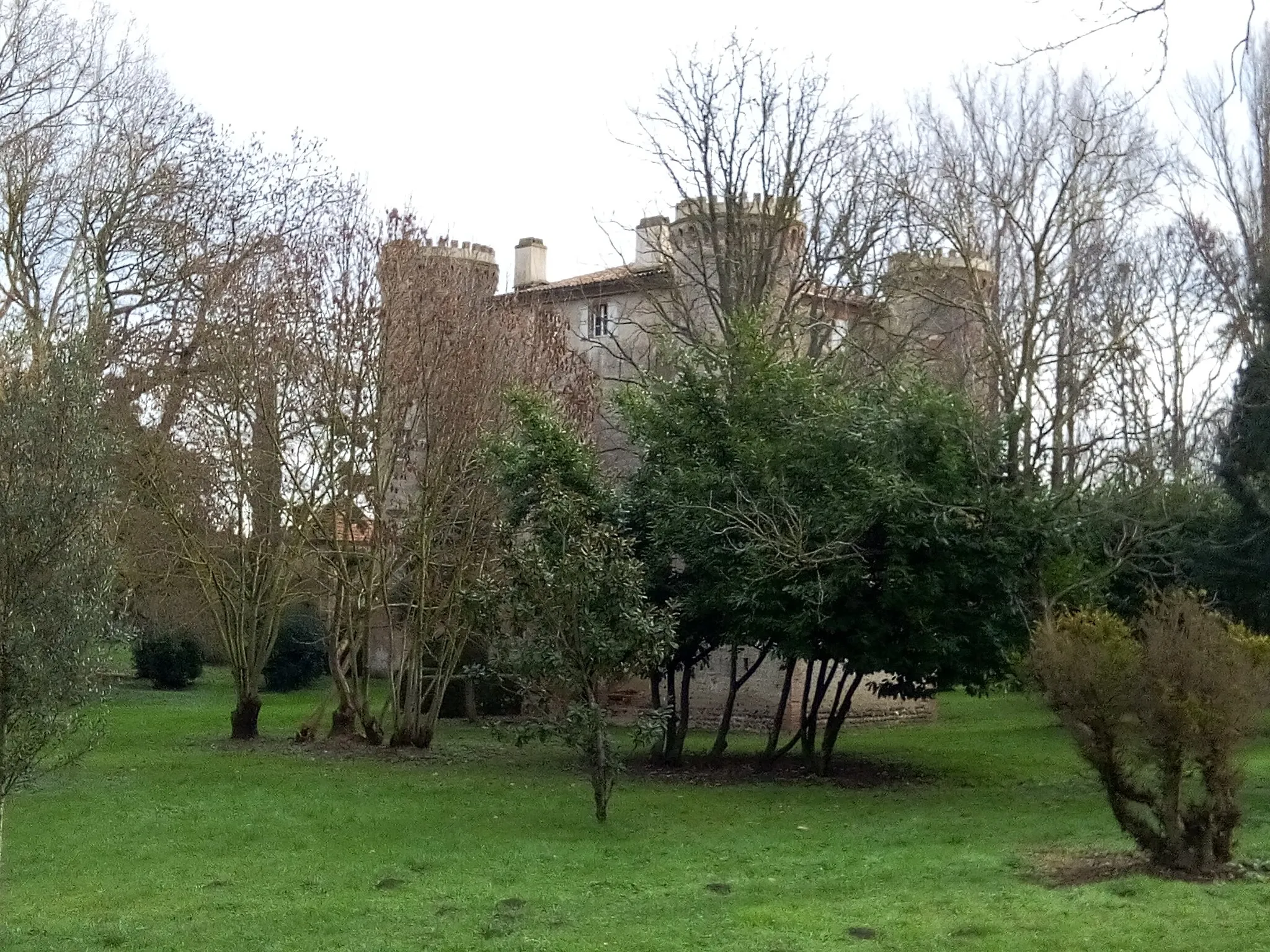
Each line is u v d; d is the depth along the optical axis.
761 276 28.52
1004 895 8.62
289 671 31.86
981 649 16.08
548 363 21.86
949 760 19.00
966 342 27.31
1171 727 9.15
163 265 24.61
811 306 30.09
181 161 24.59
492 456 18.47
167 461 19.09
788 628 15.93
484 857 10.87
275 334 18.73
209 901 9.25
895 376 17.89
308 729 20.28
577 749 13.26
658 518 17.31
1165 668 9.27
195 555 20.27
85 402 8.82
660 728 13.16
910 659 16.19
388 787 15.33
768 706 23.62
